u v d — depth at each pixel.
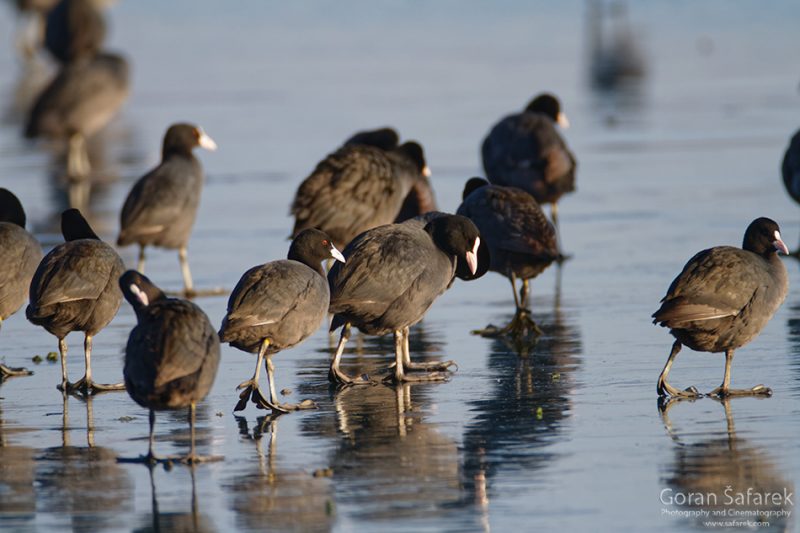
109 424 12.43
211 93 41.44
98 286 13.12
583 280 18.78
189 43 55.50
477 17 62.38
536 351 14.92
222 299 18.22
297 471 10.79
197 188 19.00
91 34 41.69
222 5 70.00
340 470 10.79
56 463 11.16
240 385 13.45
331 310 13.00
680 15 61.81
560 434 11.58
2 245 13.99
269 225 23.41
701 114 34.88
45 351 15.77
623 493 10.03
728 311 12.04
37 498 10.29
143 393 10.45
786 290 12.71
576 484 10.26
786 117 33.69
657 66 45.19
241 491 10.33
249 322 11.89
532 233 15.53
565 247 21.08
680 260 19.64
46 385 14.07
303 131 33.72
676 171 27.33
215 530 9.52
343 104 37.91
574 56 47.91
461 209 16.12
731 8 63.97
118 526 9.66
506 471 10.62
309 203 17.20
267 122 35.38
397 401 13.00
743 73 42.69
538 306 17.34
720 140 30.88
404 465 10.87
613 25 58.59
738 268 12.17
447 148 30.55
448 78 42.75
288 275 12.29
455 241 13.69
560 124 22.62
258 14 65.94
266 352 12.65
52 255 13.23
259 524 9.61
